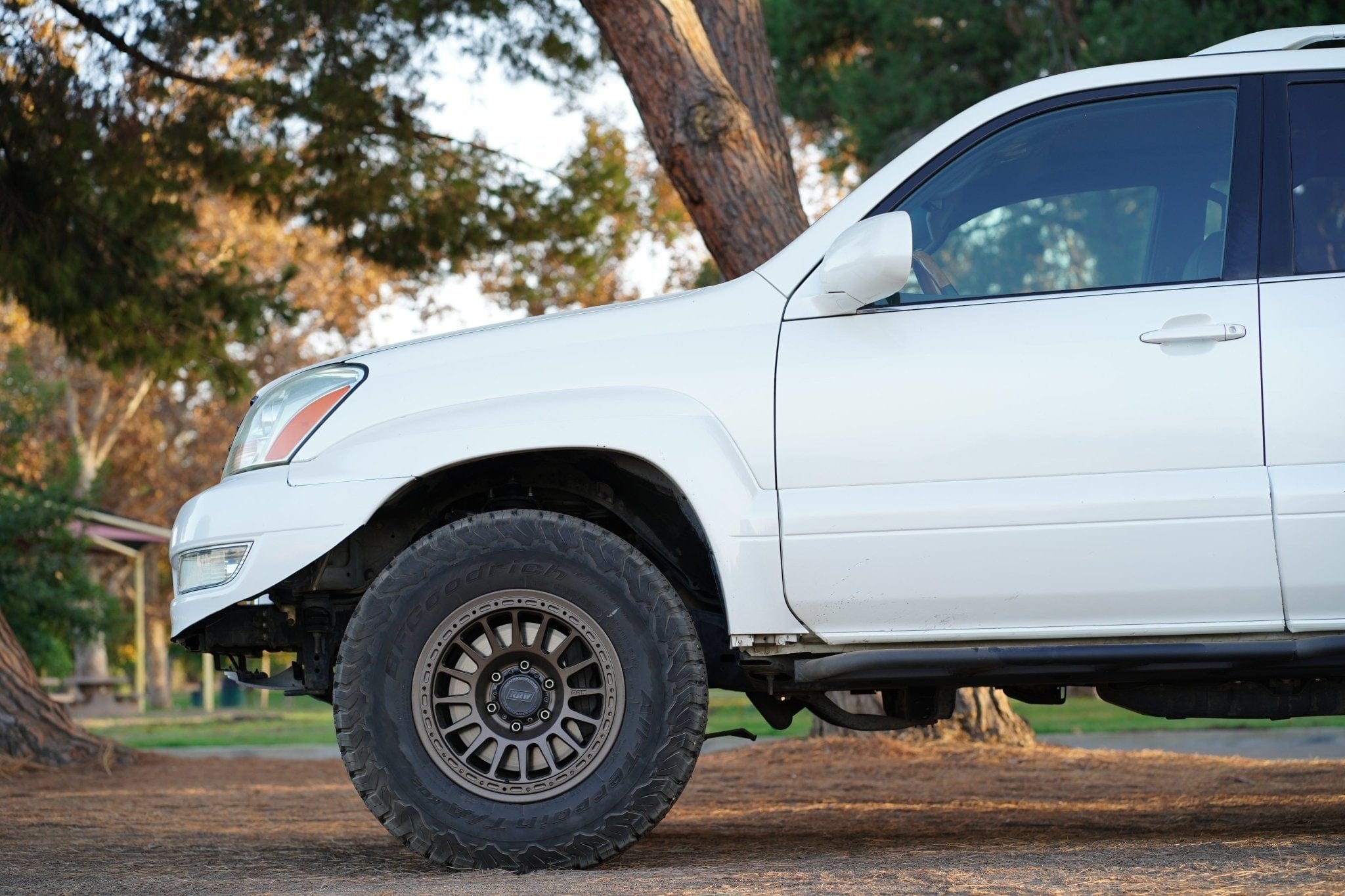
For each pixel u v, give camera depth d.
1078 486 4.30
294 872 4.91
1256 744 11.55
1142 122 4.70
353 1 12.35
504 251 14.84
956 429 4.38
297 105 12.77
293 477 4.59
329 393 4.73
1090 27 14.40
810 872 4.34
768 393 4.49
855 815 6.68
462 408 4.61
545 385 4.60
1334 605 4.21
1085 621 4.30
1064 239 4.67
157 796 8.47
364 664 4.50
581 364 4.62
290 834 6.38
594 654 4.52
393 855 5.38
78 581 20.19
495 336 4.78
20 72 12.03
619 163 14.55
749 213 8.13
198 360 14.01
